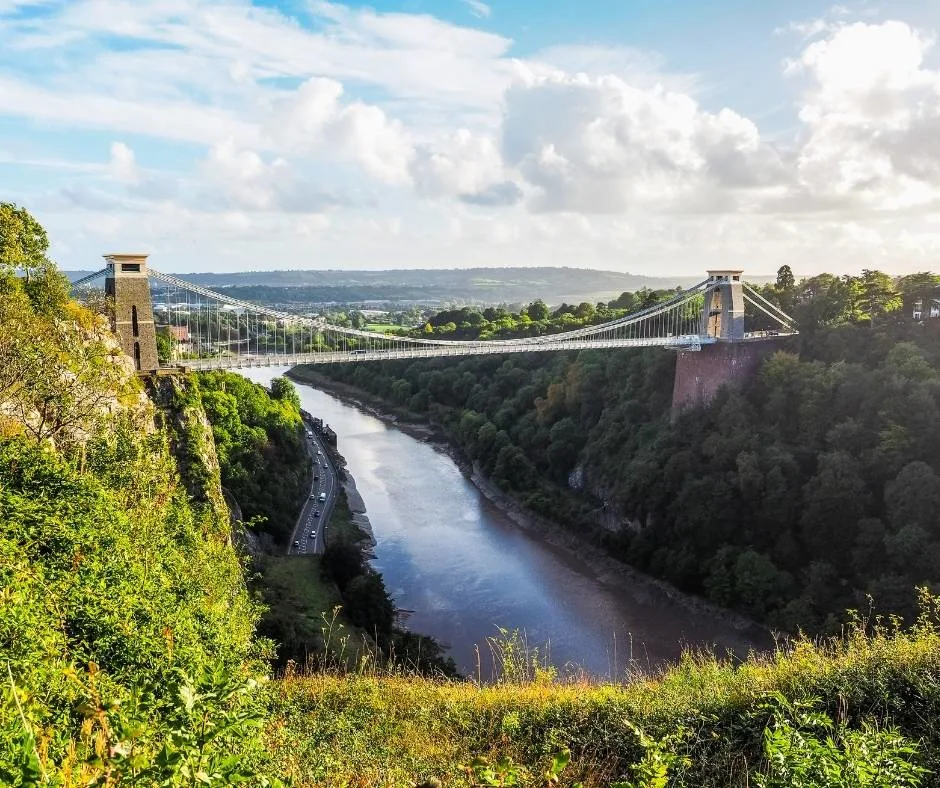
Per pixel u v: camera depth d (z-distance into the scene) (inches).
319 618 995.9
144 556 464.8
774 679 348.5
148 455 698.8
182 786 129.7
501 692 424.8
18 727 141.2
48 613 285.4
